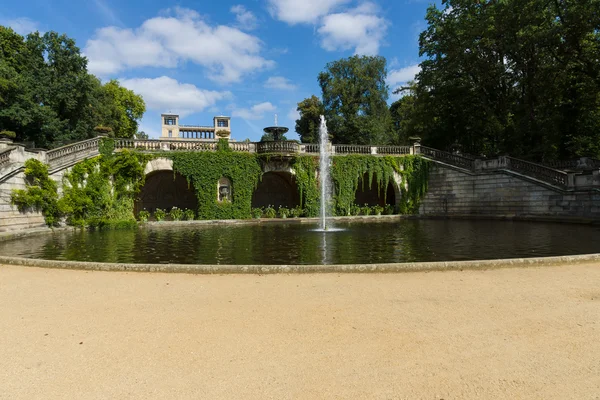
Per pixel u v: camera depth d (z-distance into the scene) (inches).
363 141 2107.5
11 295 285.3
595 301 260.4
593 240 620.7
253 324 218.8
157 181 1524.4
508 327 212.4
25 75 1518.2
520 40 1250.6
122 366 167.9
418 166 1454.2
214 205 1262.3
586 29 1090.7
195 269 357.7
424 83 1552.7
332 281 319.6
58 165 978.7
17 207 834.2
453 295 275.4
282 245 606.9
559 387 148.2
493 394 143.2
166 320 226.8
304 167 1363.2
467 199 1307.8
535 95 1349.7
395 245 592.7
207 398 140.7
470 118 1588.3
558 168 1232.2
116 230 943.0
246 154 1305.4
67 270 375.9
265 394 143.3
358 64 2237.9
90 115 1754.4
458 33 1362.0
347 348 185.2
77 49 1633.9
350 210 1400.1
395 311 240.2
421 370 162.7
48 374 161.0
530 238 658.2
